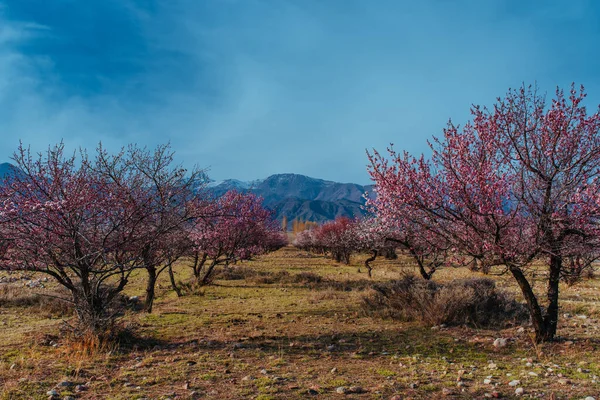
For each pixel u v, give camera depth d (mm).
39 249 8000
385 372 6695
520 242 7902
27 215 7625
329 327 10961
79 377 6383
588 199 7496
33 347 8102
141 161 9695
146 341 9109
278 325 11305
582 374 6359
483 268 8945
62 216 7965
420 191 8242
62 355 7730
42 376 6340
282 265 37594
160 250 10797
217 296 18219
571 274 8523
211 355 7891
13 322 11805
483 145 8031
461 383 5973
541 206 7676
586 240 7688
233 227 22375
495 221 7488
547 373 6512
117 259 9008
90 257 8648
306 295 18109
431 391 5691
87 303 8727
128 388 5836
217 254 22859
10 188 7777
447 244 9062
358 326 11078
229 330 10547
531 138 7836
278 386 5891
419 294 12438
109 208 8539
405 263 37625
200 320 11945
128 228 8961
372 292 14781
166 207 9617
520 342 8828
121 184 9234
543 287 17828
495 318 11258
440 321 11008
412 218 8758
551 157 7535
